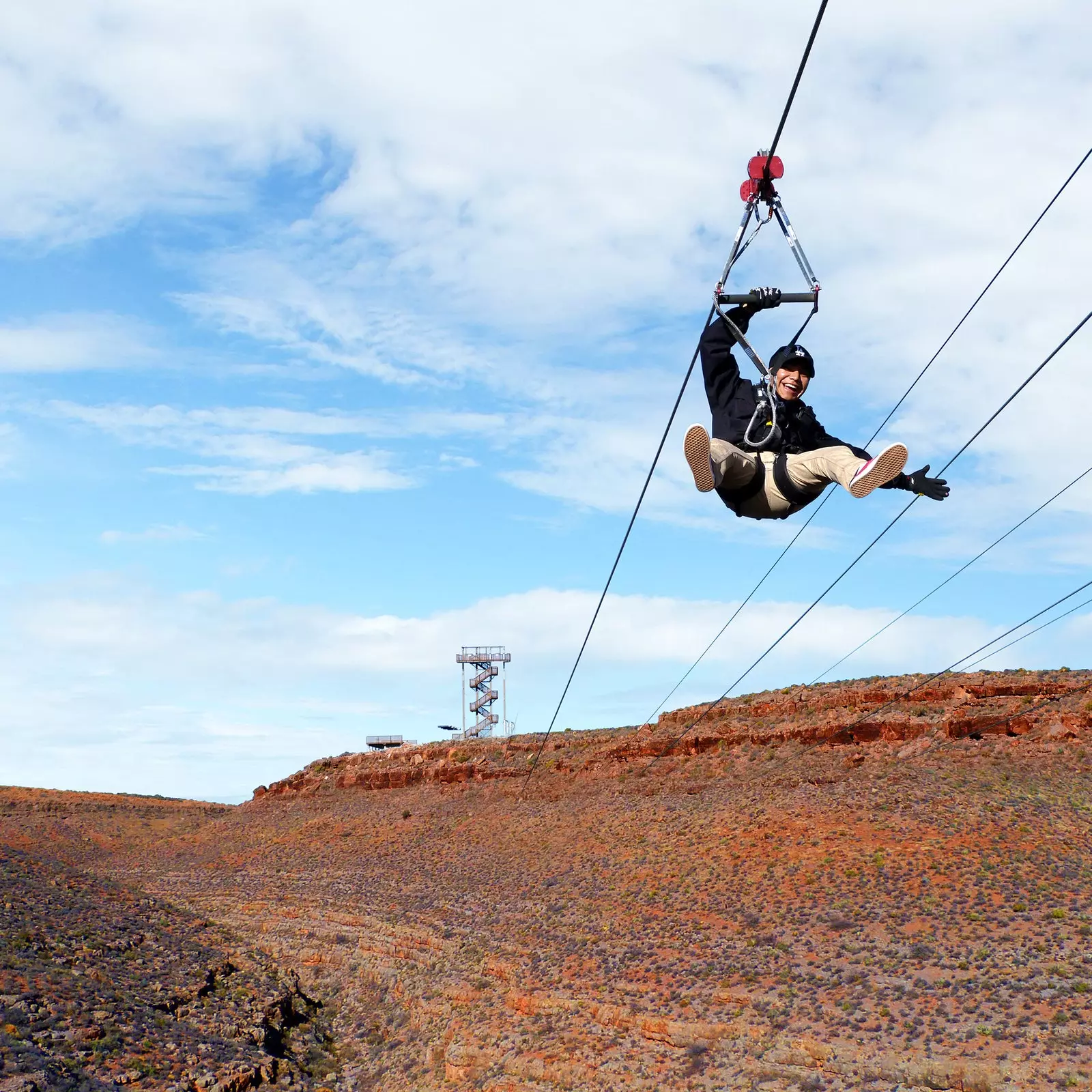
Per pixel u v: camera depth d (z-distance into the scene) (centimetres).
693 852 7762
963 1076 4222
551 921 7481
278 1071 6041
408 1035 6725
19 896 8319
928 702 9275
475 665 16362
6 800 15288
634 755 10750
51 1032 5447
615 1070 5059
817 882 6538
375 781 13138
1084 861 6075
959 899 5841
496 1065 5559
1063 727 8106
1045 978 4816
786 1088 4491
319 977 8375
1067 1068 4091
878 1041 4638
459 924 8250
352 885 10294
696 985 5653
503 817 10819
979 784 7550
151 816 15775
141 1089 5103
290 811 13475
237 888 11181
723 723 10400
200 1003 6894
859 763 8662
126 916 8888
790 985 5372
